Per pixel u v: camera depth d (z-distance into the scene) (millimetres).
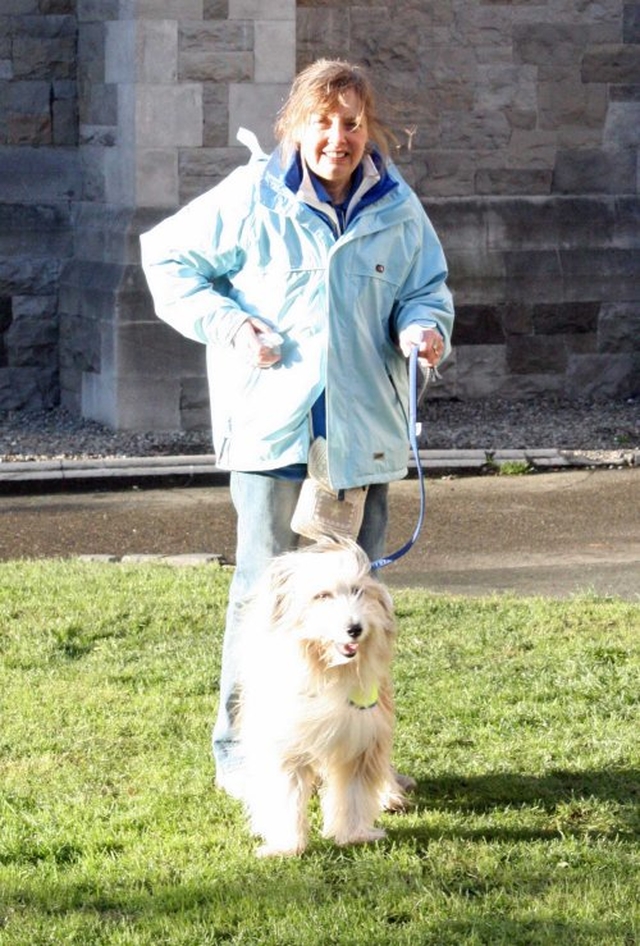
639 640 7930
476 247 16188
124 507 12367
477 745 6383
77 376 15703
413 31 16031
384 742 5293
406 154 16188
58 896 4949
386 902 4855
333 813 5340
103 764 6203
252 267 5566
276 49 14625
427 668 7438
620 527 11469
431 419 15555
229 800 5805
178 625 8312
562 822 5582
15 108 15773
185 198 14664
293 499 5707
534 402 16438
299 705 5035
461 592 9469
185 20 14367
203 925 4711
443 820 5598
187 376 14781
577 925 4684
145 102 14422
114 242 14812
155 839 5438
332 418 5473
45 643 7914
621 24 16500
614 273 16484
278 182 5492
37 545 11055
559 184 16609
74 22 15750
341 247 5445
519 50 16281
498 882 5047
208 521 11836
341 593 4926
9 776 6047
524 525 11547
